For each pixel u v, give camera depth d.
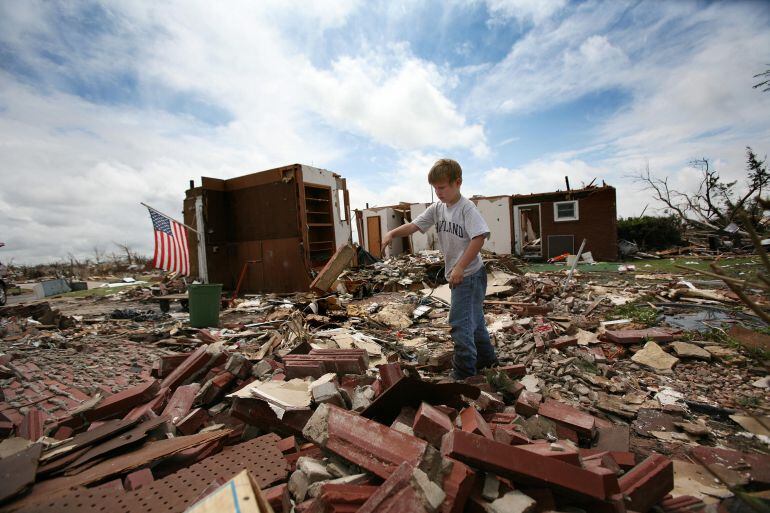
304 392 2.55
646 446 2.52
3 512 1.50
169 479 1.73
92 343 5.80
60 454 1.94
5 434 2.59
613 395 3.36
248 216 11.16
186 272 9.73
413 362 4.48
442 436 1.74
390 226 22.95
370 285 10.50
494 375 3.07
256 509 1.07
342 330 5.70
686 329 5.32
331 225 12.22
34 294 15.66
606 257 16.89
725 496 1.86
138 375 3.92
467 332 3.20
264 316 7.78
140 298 11.98
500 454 1.53
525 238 21.88
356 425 1.82
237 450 2.01
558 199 17.83
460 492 1.36
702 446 2.41
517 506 1.39
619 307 7.07
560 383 3.62
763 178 17.12
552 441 2.23
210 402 2.92
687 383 3.60
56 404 3.12
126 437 2.12
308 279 10.36
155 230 9.29
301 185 10.35
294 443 2.11
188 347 5.54
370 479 1.59
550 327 5.29
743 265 11.72
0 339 6.22
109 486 1.69
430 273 12.00
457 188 3.16
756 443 2.54
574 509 1.50
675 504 1.77
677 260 15.15
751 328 5.15
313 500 1.50
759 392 3.34
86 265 25.86
